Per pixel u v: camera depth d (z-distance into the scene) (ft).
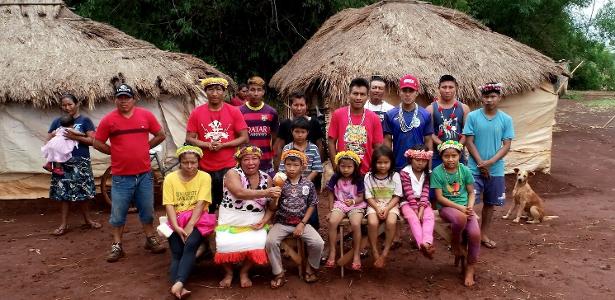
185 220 14.93
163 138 17.81
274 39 48.65
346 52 28.48
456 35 30.25
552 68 30.25
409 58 27.68
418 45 28.68
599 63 97.81
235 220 14.80
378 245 17.89
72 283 15.17
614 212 23.41
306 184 14.98
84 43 27.09
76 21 28.94
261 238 14.43
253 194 14.39
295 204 14.79
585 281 15.10
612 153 40.57
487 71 27.84
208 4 45.73
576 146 43.70
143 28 46.09
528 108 30.22
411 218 14.84
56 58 25.39
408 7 32.45
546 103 30.55
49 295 14.37
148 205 17.29
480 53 28.94
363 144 16.12
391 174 15.30
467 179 15.28
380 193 15.20
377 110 18.20
